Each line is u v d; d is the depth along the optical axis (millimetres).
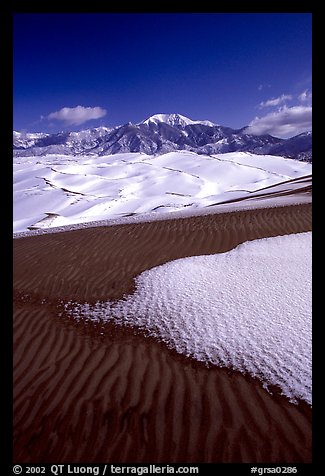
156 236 11312
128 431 3498
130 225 13445
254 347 4816
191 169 130250
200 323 5602
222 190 94250
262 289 6754
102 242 11102
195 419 3609
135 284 7527
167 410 3756
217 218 13391
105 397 4023
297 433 3379
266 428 3463
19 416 3775
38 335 5660
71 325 5941
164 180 102500
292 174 126688
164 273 7938
